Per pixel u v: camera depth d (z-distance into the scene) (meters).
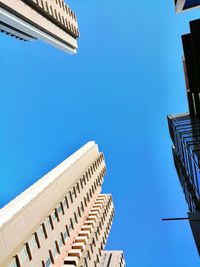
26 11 63.19
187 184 34.78
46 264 44.50
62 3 87.88
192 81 34.09
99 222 75.38
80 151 88.06
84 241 59.28
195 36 29.09
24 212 43.25
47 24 75.88
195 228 13.62
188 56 33.28
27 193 49.94
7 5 54.66
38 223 45.62
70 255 54.00
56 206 53.28
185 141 31.91
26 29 67.88
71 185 65.69
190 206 36.72
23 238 40.72
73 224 60.62
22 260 38.16
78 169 75.69
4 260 35.22
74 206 63.78
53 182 57.38
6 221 38.84
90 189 80.75
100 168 97.81
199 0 26.00
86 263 57.91
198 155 24.66
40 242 44.09
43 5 70.75
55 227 50.91
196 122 37.00
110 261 93.94
